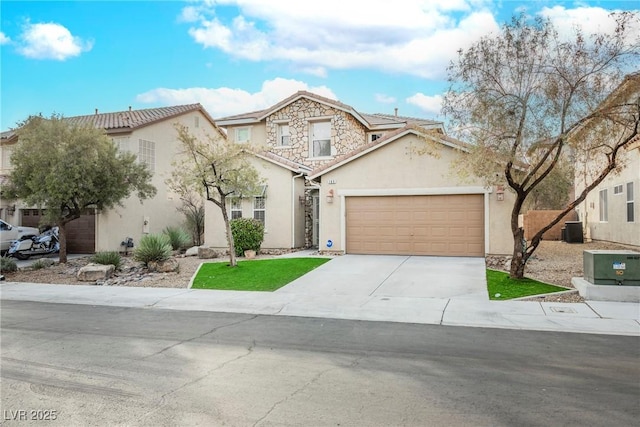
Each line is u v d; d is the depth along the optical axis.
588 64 10.64
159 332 8.40
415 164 17.31
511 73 11.13
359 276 13.78
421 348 7.15
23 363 6.54
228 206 21.31
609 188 19.02
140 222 23.67
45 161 17.11
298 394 5.24
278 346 7.36
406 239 17.55
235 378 5.81
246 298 11.54
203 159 15.58
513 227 12.40
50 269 17.19
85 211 22.27
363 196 18.03
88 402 5.06
